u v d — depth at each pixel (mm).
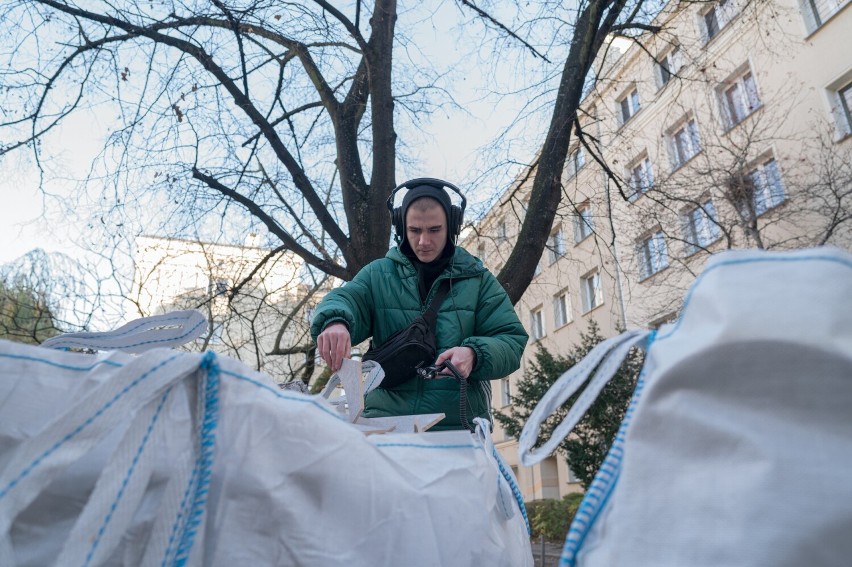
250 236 6113
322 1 4844
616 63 6277
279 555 733
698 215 9922
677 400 607
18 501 625
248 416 762
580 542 666
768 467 537
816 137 9383
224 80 4898
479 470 1007
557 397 856
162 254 5891
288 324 6777
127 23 4785
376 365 1426
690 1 5969
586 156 6805
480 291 1926
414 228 1863
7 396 727
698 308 639
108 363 775
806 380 552
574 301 15391
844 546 505
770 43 9047
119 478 672
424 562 812
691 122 11289
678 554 561
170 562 676
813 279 582
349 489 791
